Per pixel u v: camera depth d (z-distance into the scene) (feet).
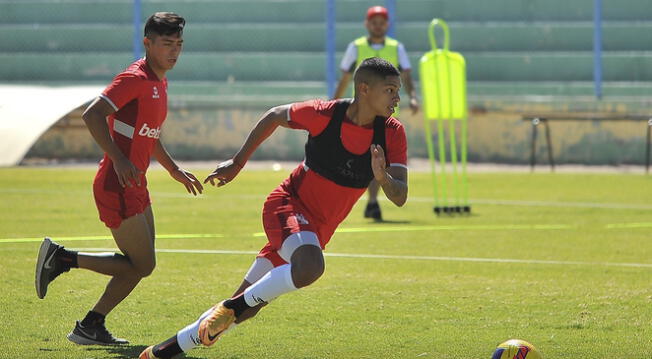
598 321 55.52
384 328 53.31
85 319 48.91
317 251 41.88
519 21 199.00
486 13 199.00
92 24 204.85
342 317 56.08
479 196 127.54
